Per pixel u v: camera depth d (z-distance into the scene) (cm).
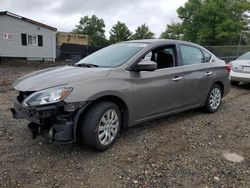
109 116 404
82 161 371
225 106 689
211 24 5012
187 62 535
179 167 362
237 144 443
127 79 421
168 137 464
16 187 310
